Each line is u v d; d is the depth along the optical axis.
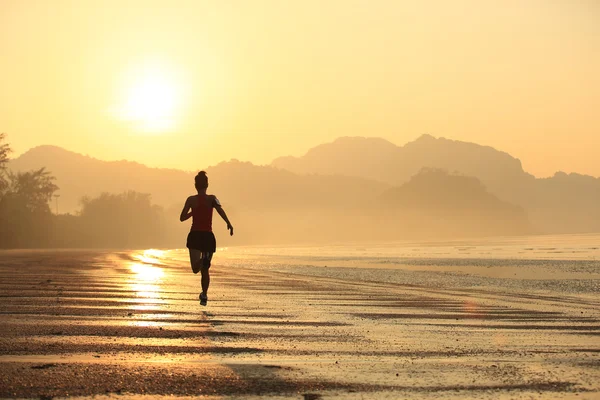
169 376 6.89
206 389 6.38
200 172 14.80
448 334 11.16
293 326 11.72
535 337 10.92
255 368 7.50
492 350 9.35
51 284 20.73
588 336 11.16
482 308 16.64
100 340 9.20
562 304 18.84
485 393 6.48
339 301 17.77
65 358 7.75
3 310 12.78
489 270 45.81
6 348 8.33
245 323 11.91
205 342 9.39
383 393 6.42
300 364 7.89
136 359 7.84
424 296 20.77
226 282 25.16
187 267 38.88
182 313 13.19
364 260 65.94
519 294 23.64
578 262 58.22
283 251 117.38
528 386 6.82
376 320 13.19
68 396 5.95
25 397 5.88
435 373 7.49
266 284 24.58
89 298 16.02
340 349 9.21
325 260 66.25
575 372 7.64
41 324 10.77
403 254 87.31
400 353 8.95
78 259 49.50
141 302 15.37
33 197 150.88
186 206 14.62
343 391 6.47
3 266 34.44
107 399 5.89
